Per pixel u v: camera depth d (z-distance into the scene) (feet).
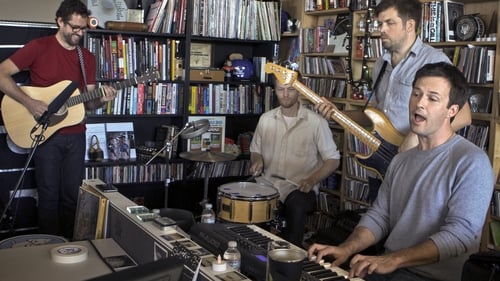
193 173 14.78
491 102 10.22
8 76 10.69
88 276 4.81
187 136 11.45
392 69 9.18
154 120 14.79
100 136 13.67
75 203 11.50
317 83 14.30
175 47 14.12
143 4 14.32
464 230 5.53
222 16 14.60
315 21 15.08
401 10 8.59
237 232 5.12
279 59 15.90
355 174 13.08
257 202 9.53
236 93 15.20
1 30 12.00
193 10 14.12
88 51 11.64
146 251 4.90
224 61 15.74
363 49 12.34
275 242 4.84
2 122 11.98
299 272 3.64
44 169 11.08
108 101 12.30
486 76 10.04
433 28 10.84
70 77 11.27
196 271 3.83
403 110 8.94
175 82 14.16
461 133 10.60
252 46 16.24
